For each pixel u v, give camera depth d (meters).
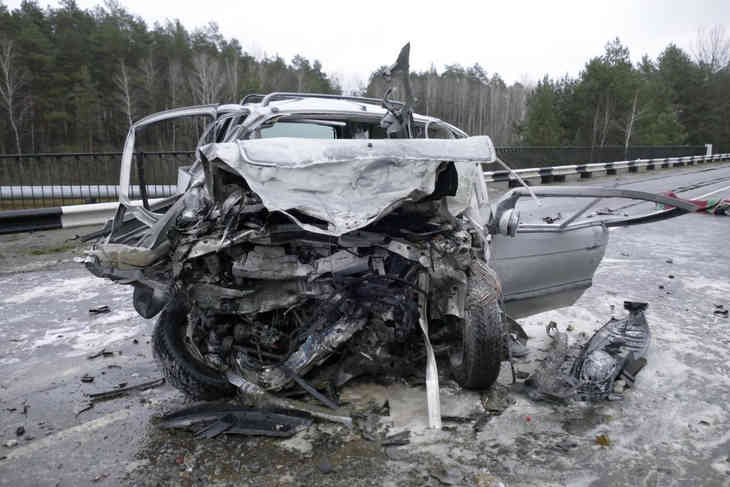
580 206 5.70
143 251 3.06
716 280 6.39
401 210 3.31
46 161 10.92
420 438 2.96
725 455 2.83
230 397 3.47
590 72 38.72
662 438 2.99
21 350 4.33
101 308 5.25
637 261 7.43
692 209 3.76
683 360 4.04
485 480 2.61
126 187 3.84
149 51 47.28
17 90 40.81
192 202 3.26
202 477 2.66
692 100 50.31
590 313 5.18
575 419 3.17
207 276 3.12
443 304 3.32
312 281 3.11
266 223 3.02
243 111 4.07
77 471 2.73
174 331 3.43
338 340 3.14
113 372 3.94
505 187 16.52
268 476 2.65
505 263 3.85
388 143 3.04
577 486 2.57
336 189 2.88
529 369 3.87
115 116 43.69
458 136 4.62
